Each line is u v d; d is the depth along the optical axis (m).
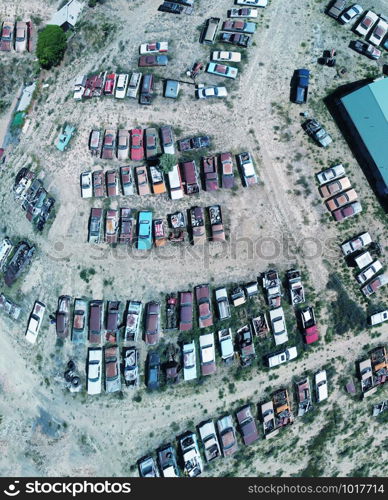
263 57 67.81
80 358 63.50
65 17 71.69
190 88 67.50
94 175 66.06
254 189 64.62
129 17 71.12
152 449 62.25
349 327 62.75
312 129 64.69
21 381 64.94
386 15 68.56
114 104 68.06
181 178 64.88
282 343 62.12
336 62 67.38
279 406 61.53
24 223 67.12
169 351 62.41
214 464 62.03
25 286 65.81
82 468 62.78
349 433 63.72
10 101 72.88
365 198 64.12
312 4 69.31
